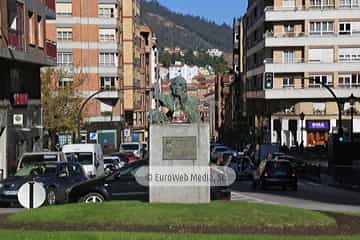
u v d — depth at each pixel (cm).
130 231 1672
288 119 9144
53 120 6906
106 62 9375
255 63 10456
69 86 7219
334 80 8894
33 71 5331
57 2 9175
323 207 2931
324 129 9006
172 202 1997
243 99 12475
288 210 1891
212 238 1516
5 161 4488
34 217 1833
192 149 2002
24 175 3033
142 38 13250
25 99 4728
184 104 2094
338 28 8912
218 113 18725
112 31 9381
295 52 9094
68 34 9212
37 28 5075
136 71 11850
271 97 9012
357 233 1684
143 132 12656
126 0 11000
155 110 2102
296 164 6184
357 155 5816
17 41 4516
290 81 9081
